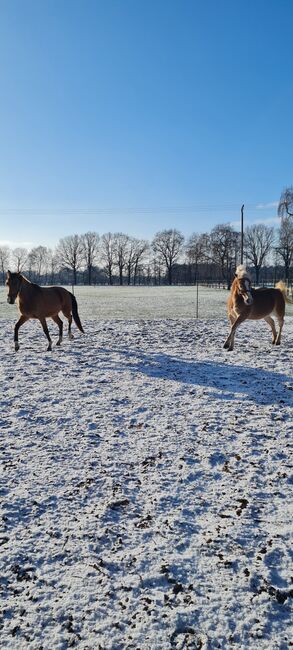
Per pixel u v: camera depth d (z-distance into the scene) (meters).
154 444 4.80
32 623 2.42
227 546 3.07
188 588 2.68
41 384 7.21
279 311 10.51
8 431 5.14
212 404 6.16
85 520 3.37
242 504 3.61
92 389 6.91
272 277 92.19
